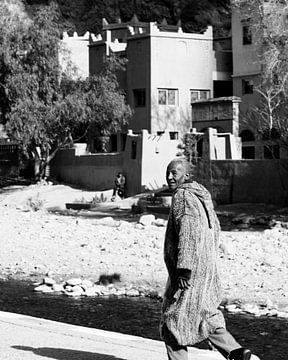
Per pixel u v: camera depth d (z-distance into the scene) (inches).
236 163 1594.5
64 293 716.0
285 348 486.9
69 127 2082.9
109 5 3334.2
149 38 2274.9
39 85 2078.0
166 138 1824.6
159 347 360.2
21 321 426.9
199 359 341.4
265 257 860.0
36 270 855.1
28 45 2076.8
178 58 2311.8
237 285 720.3
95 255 927.0
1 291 727.7
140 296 698.8
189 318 291.7
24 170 2298.2
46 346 355.9
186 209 290.8
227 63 2394.2
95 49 2472.9
